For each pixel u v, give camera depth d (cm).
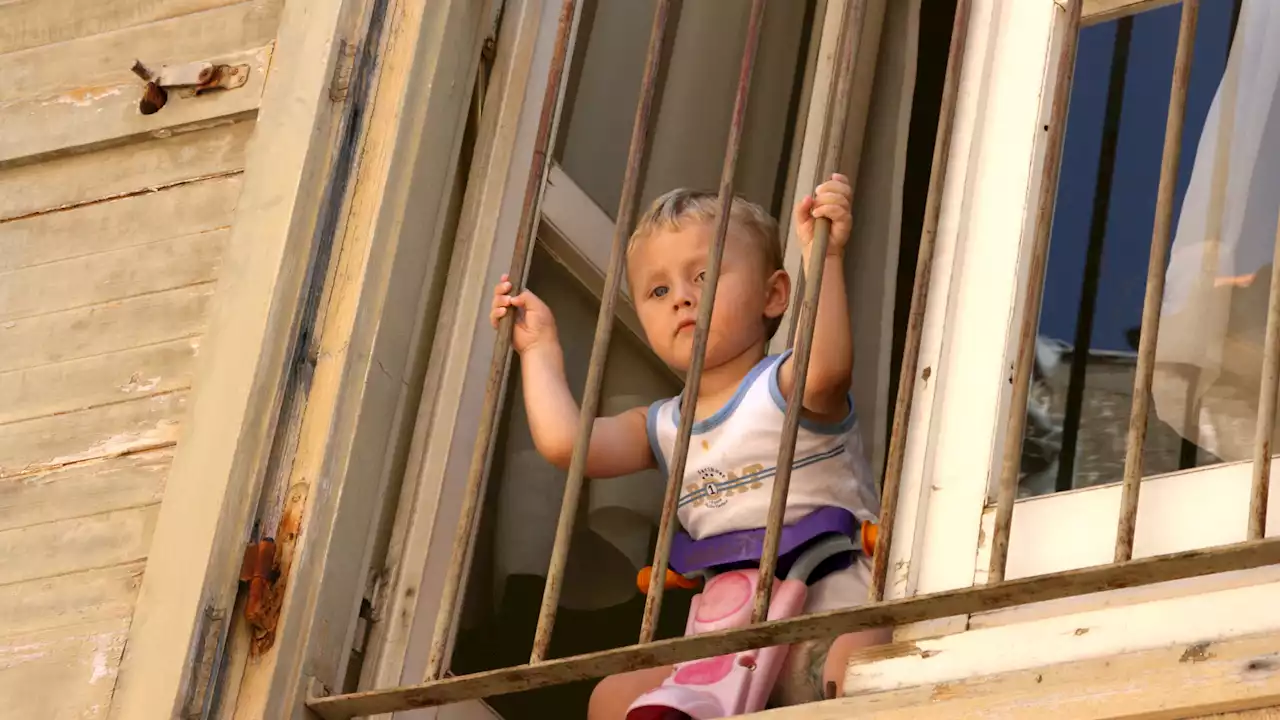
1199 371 389
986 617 341
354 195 426
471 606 441
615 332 498
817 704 338
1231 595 319
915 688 335
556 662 346
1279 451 360
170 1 470
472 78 454
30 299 444
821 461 422
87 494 411
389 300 417
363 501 402
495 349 405
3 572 405
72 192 457
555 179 473
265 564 384
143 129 453
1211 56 444
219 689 375
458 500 421
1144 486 345
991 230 380
